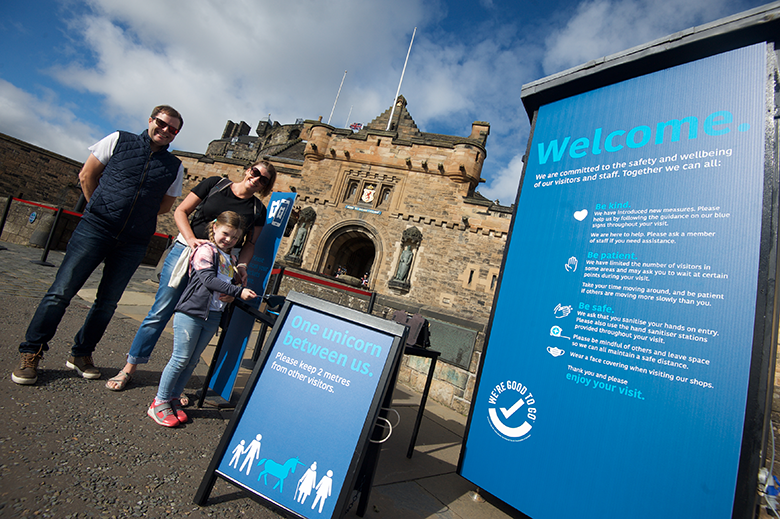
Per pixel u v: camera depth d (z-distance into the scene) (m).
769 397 1.68
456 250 17.94
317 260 19.25
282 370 1.79
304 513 1.50
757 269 1.63
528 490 2.05
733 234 1.72
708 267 1.76
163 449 1.99
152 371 3.12
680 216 1.89
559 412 2.06
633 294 1.96
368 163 19.86
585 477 1.89
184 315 2.26
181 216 2.67
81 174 2.56
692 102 1.98
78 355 2.56
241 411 1.72
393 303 7.48
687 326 1.76
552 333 2.21
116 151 2.53
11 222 12.25
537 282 2.36
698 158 1.90
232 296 2.21
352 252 22.84
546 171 2.55
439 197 18.67
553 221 2.40
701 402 1.66
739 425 1.55
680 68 2.07
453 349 4.75
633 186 2.10
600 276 2.10
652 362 1.83
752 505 1.46
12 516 1.25
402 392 4.79
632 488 1.75
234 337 2.97
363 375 1.69
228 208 2.77
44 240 11.35
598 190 2.24
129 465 1.76
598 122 2.35
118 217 2.47
